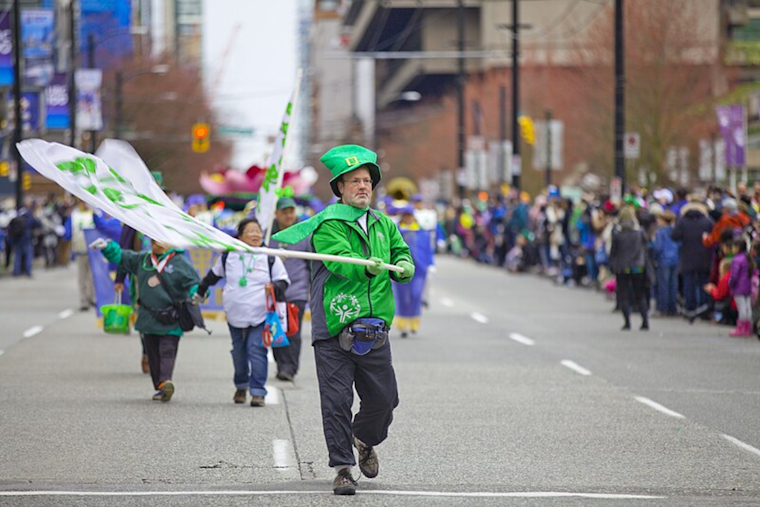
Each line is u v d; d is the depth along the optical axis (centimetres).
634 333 4597
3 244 9781
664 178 10044
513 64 10562
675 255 5250
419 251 4394
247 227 2797
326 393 1917
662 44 10300
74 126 10700
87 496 1922
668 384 3231
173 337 2902
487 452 2306
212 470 2141
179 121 15938
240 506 1855
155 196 2262
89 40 11562
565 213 7388
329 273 1911
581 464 2198
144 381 3244
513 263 8788
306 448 2339
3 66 9900
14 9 9494
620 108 7362
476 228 10444
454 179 19562
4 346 4081
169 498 1909
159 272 2870
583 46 12294
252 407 2820
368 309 1905
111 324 3200
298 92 3112
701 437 2466
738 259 4428
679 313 5397
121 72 13588
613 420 2662
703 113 10525
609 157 11219
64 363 3619
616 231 4728
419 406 2847
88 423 2598
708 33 14662
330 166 1942
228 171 6800
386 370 1931
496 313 5488
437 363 3662
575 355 3878
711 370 3519
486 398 2975
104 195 1853
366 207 1942
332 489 1983
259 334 2825
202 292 2836
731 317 4903
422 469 2150
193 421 2627
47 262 9719
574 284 7362
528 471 2139
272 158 3108
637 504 1880
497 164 13138
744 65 13962
